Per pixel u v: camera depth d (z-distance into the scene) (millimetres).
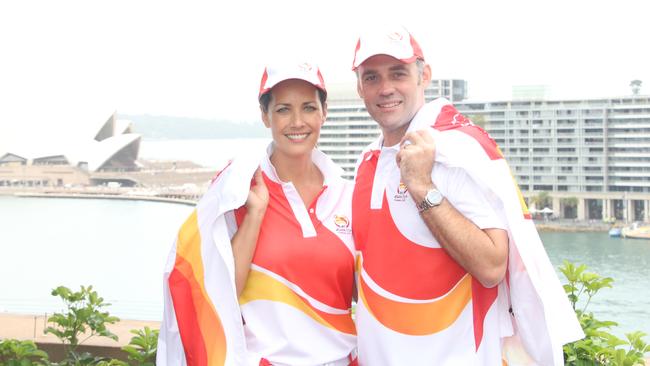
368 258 2312
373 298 2287
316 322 2311
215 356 2270
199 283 2311
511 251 2193
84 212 57625
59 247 38375
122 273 28016
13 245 39688
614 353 2934
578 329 2234
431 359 2223
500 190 2135
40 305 5711
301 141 2346
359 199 2396
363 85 2320
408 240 2242
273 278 2289
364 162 2461
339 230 2373
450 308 2223
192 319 2312
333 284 2338
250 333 2305
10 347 3350
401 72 2264
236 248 2268
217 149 103625
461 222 2102
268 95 2367
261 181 2324
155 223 48844
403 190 2260
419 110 2311
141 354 3260
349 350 2375
